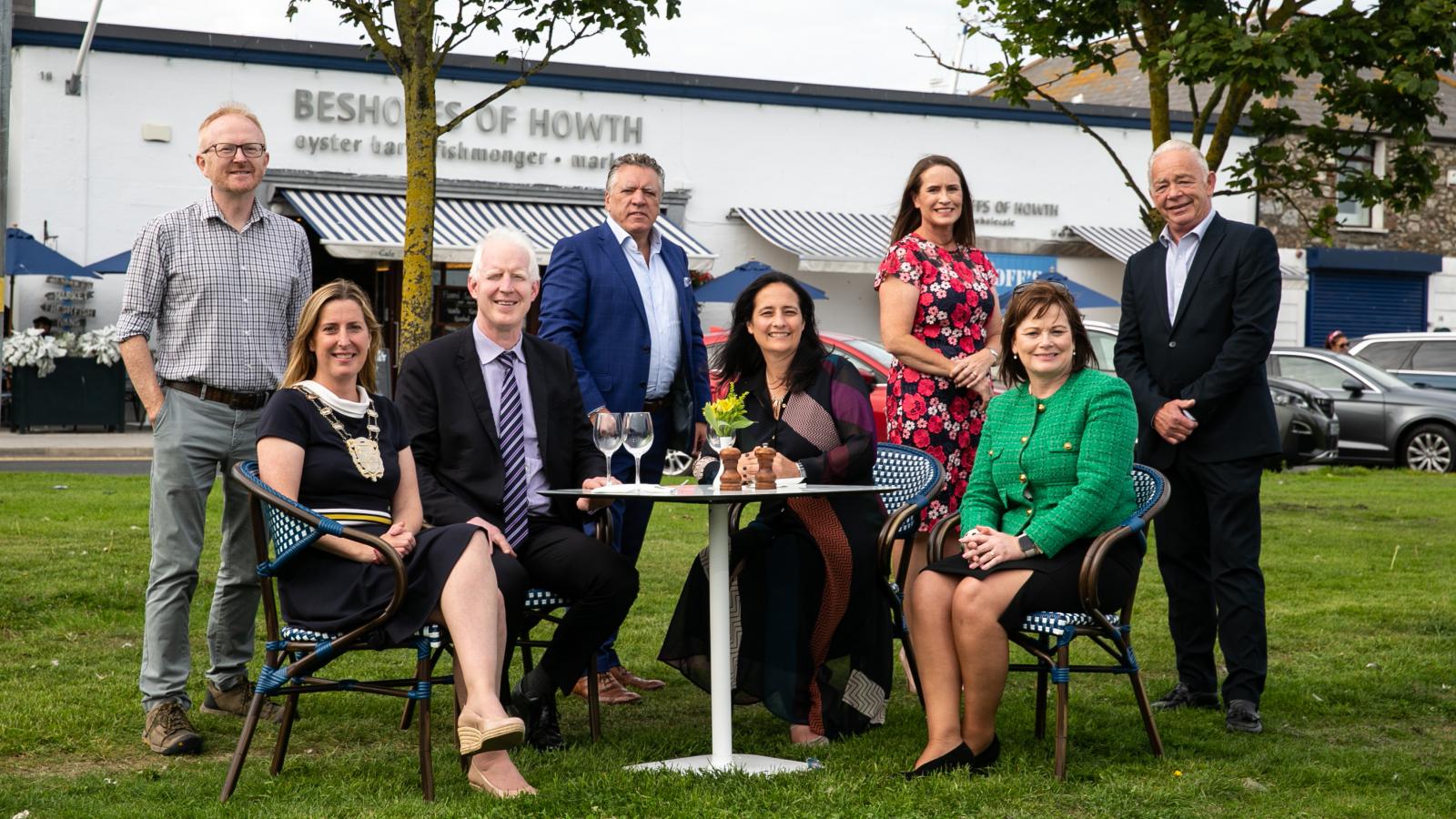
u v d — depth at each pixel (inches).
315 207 740.7
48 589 266.7
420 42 364.2
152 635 178.5
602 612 174.1
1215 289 195.6
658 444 216.8
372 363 178.4
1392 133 383.6
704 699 210.8
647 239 218.1
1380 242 1039.6
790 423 191.2
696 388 221.0
